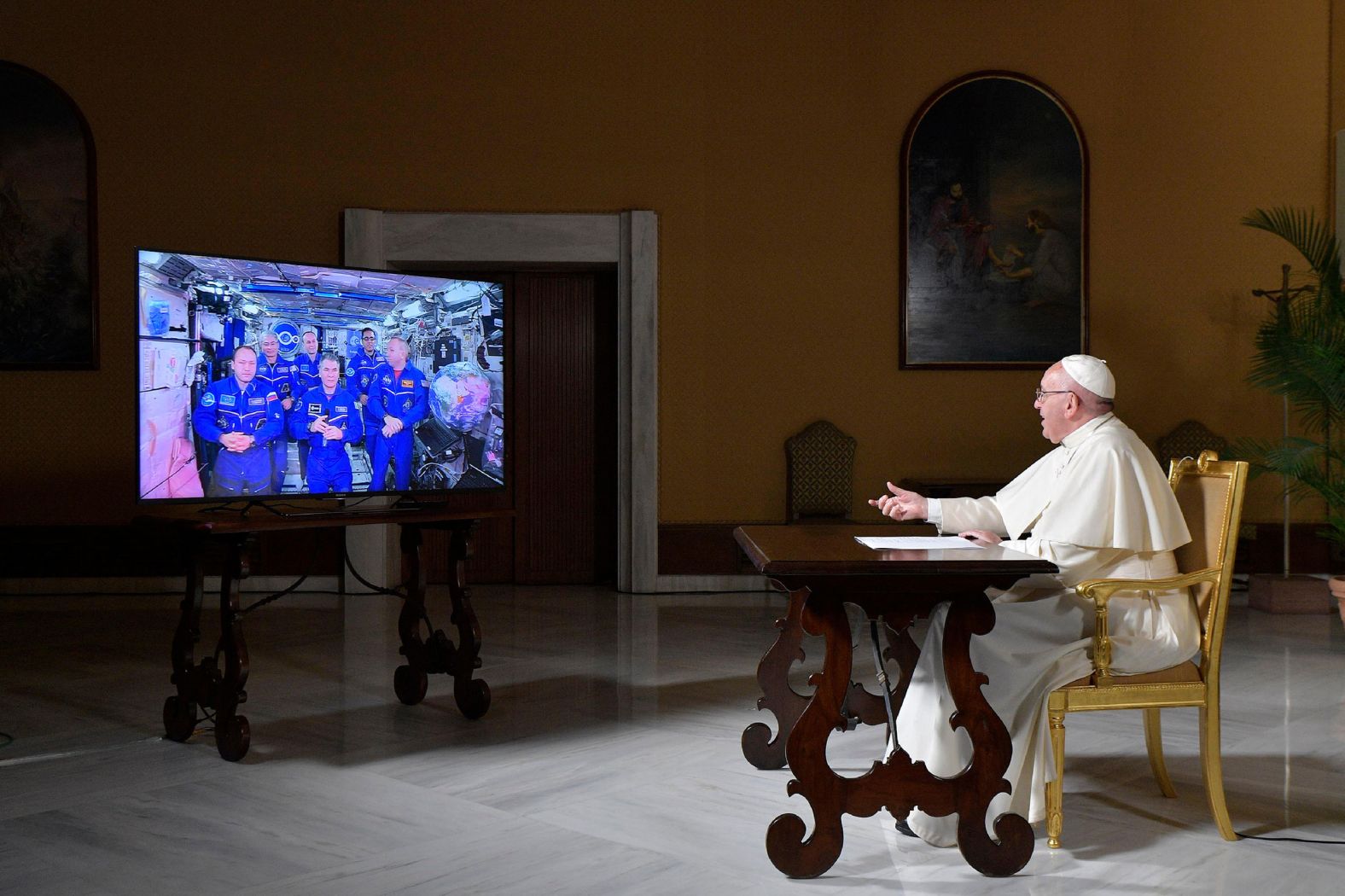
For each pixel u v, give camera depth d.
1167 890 2.96
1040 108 8.83
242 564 4.24
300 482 4.62
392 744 4.43
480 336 5.21
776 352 8.91
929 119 8.84
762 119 8.90
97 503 8.64
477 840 3.31
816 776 3.04
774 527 4.15
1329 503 7.57
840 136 8.89
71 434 8.63
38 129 8.59
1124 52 8.83
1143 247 8.85
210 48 8.73
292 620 7.48
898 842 3.36
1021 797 3.33
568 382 9.29
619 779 3.96
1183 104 8.80
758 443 8.91
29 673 5.79
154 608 7.98
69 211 8.62
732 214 8.90
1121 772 4.04
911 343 8.89
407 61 8.80
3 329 8.59
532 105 8.83
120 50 8.66
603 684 5.57
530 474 9.29
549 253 8.81
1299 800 3.72
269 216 8.77
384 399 4.88
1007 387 8.88
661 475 8.89
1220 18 8.78
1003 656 3.33
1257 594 8.02
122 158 8.66
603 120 8.84
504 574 9.32
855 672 5.76
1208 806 3.65
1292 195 8.77
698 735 4.58
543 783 3.91
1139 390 8.88
